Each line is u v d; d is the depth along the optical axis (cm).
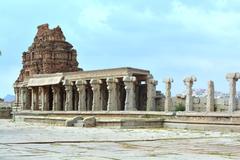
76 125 6488
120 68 7769
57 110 9462
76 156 2045
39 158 1938
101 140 3231
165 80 6562
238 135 4181
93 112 7300
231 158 2067
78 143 2941
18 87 11569
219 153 2325
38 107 10300
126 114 6581
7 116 11975
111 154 2164
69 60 11288
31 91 10775
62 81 9244
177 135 4084
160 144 2914
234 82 5606
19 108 10975
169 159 1953
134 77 7456
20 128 5675
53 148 2503
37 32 11712
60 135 4016
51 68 10919
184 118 5597
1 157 1969
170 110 6575
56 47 11131
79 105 8575
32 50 11581
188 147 2691
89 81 8819
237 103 5966
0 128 5650
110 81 7844
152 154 2189
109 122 5941
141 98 8162
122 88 8569
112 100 7850
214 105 6372
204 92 7362
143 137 3703
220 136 3981
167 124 5759
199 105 6806
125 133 4425
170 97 6569
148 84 7475
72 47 11562
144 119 5756
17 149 2409
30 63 11494
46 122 7731
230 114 5000
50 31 11269
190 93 6228
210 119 5231
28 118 8644
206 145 2880
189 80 6225
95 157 2003
